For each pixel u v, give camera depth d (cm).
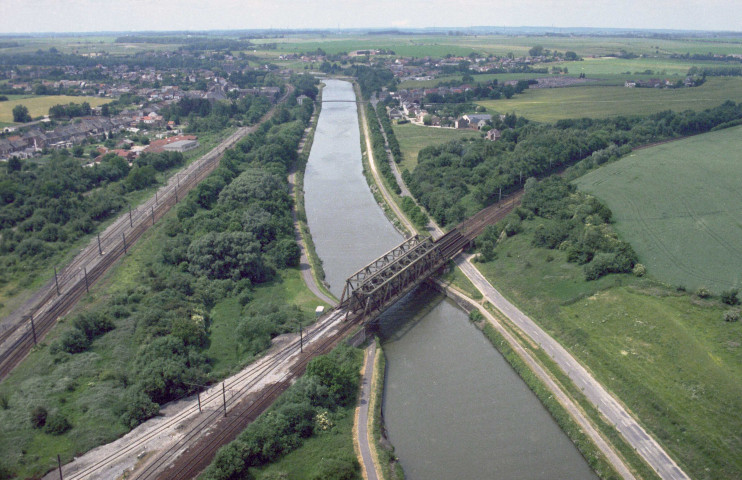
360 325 15688
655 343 14025
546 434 12144
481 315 16875
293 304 17062
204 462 10625
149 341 14125
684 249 19112
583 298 16588
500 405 13112
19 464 10438
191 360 13662
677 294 15900
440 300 18588
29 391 12438
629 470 10781
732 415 11469
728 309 14825
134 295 16688
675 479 10431
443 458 11394
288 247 19875
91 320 14862
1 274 18362
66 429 11500
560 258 19162
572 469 11144
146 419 11888
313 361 13000
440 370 14525
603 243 18488
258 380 13238
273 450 10938
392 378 14150
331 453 11006
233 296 17375
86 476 10262
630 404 12419
